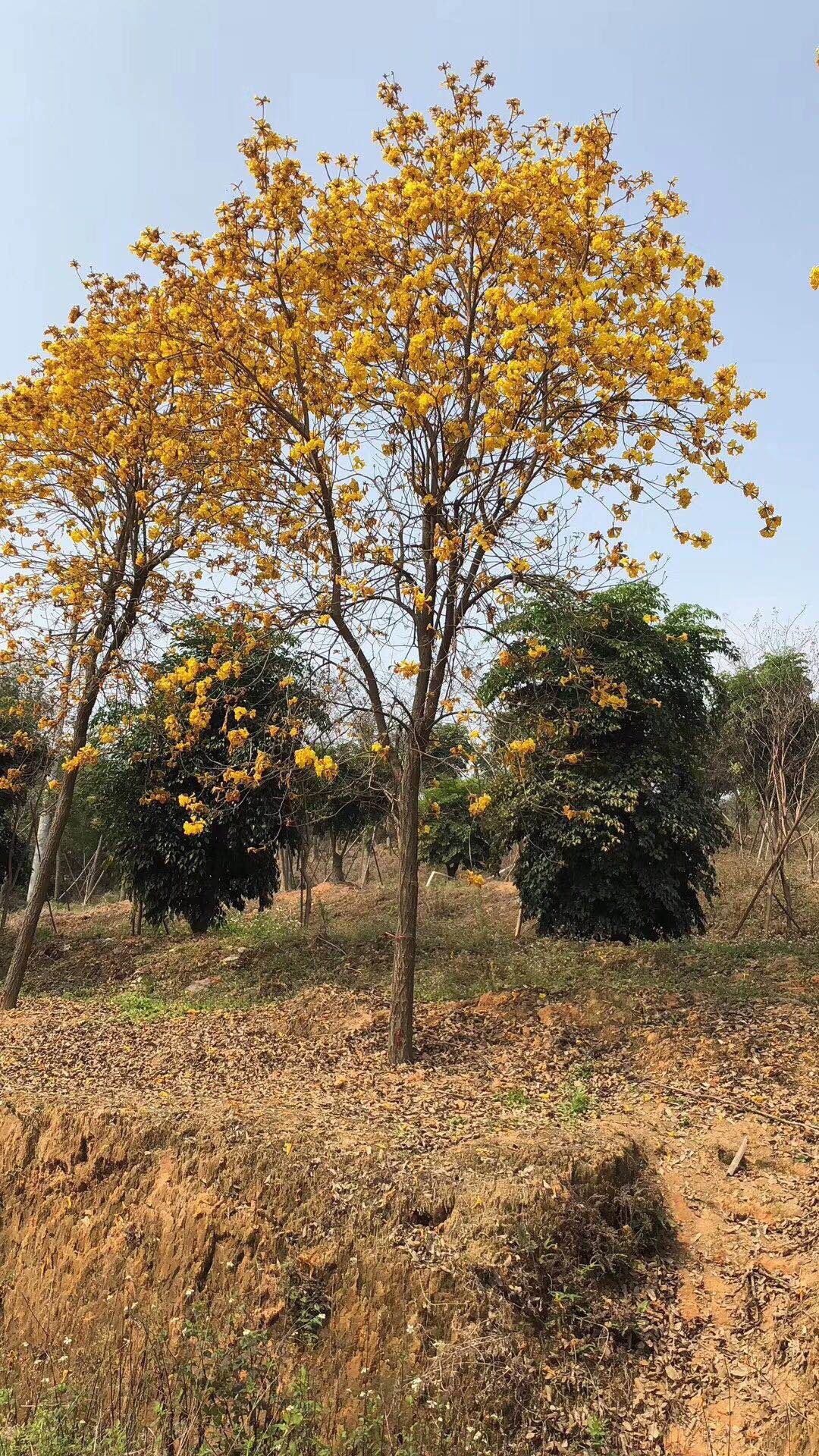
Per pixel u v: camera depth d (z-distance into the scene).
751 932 13.72
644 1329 4.77
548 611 9.80
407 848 8.09
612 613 11.71
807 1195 5.30
